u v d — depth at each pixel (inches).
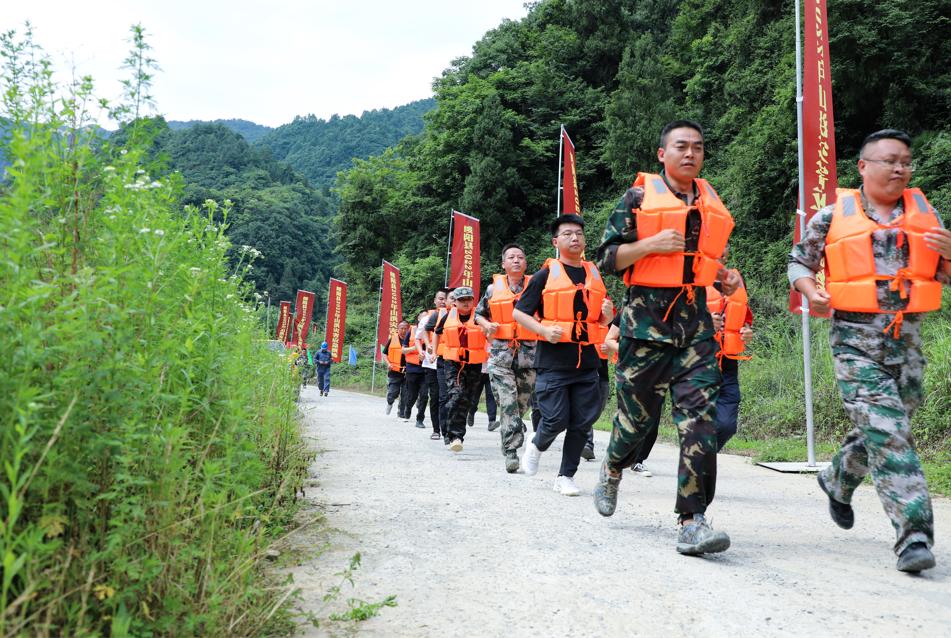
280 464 212.5
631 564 148.1
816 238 161.9
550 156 1467.8
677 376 159.9
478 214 1440.7
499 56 1656.0
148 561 86.7
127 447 88.4
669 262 157.0
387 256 1808.6
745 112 1032.2
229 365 130.0
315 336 1577.3
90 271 86.2
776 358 577.9
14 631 70.0
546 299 234.2
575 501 222.2
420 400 534.0
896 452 145.6
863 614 118.7
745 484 271.0
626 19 1520.7
